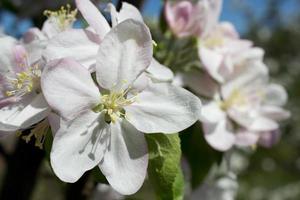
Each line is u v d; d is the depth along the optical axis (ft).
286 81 2.83
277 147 2.41
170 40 0.75
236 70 0.78
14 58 0.52
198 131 0.73
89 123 0.49
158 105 0.51
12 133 0.53
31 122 0.47
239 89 0.78
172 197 0.52
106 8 0.54
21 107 0.50
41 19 0.92
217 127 0.74
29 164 0.82
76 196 0.68
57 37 0.49
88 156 0.48
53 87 0.46
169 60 0.73
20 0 0.96
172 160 0.51
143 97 0.51
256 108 0.79
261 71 0.79
